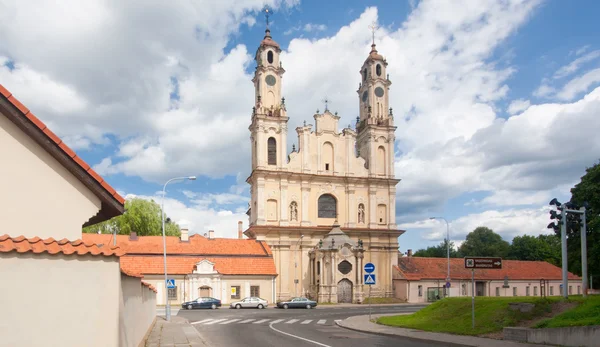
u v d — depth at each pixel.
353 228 73.62
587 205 26.42
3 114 12.30
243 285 64.19
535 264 84.25
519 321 23.80
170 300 60.84
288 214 71.31
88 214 13.37
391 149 78.19
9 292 9.38
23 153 12.69
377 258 74.62
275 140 72.44
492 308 26.67
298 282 70.12
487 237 117.50
